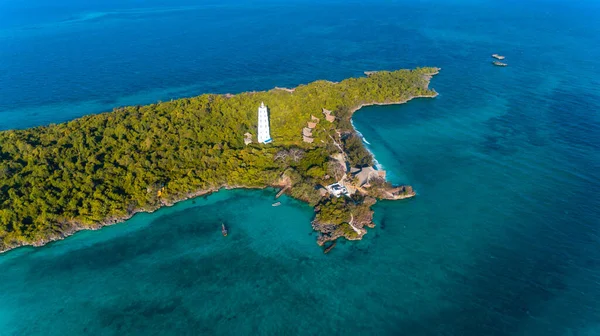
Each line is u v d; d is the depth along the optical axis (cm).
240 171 14038
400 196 13275
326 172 13950
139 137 15225
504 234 11781
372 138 17350
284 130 16538
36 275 10662
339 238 11675
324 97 19150
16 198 11925
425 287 10119
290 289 10181
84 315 9606
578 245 11319
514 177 14512
